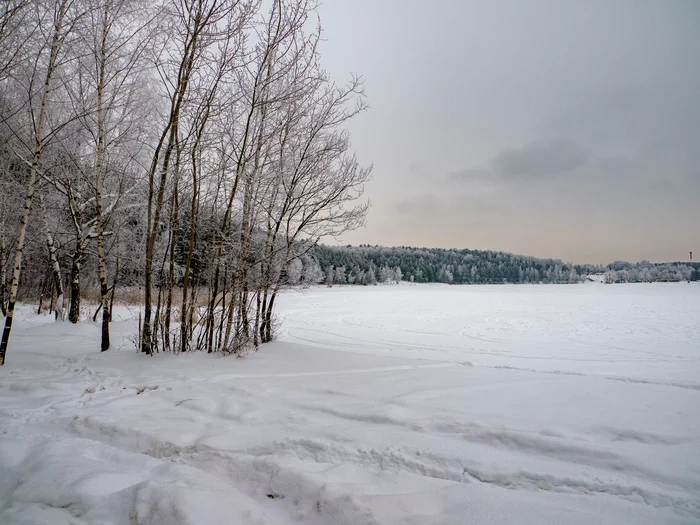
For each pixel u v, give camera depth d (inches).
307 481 115.9
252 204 303.0
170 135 303.9
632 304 1120.2
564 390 196.5
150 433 151.9
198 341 319.0
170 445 145.0
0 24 260.7
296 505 110.9
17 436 153.8
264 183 308.2
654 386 204.4
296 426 156.7
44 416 175.3
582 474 117.0
